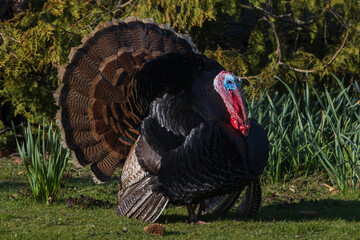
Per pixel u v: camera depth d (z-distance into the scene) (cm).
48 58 2808
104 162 1703
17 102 3094
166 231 1498
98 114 1673
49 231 1434
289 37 3666
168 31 1797
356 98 2616
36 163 1838
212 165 1444
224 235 1470
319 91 3269
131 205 1578
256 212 1689
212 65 1561
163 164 1480
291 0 3184
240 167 1468
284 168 2325
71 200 1828
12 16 3494
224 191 1504
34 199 1875
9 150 3266
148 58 1716
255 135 1483
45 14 2869
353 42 3133
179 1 2711
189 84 1513
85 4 2914
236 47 3753
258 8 3167
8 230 1441
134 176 1562
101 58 1695
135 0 2822
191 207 1620
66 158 1891
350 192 2008
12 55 2906
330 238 1438
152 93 1577
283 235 1473
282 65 3112
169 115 1505
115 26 1728
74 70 1670
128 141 1673
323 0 3170
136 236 1418
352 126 2255
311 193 2053
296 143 2308
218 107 1462
